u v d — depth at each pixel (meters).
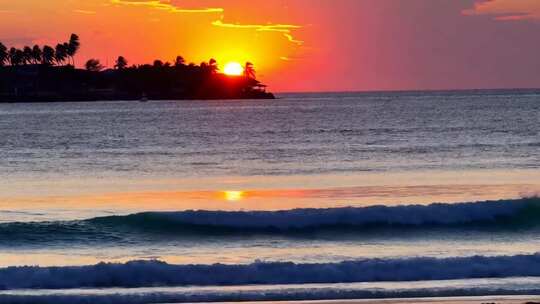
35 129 189.75
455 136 143.00
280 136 154.38
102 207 65.12
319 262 43.25
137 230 52.78
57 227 52.50
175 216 53.72
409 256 45.31
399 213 54.28
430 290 37.56
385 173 87.75
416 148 119.75
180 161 106.81
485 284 38.81
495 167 91.94
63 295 36.88
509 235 52.59
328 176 85.81
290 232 53.28
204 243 50.97
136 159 110.50
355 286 38.78
